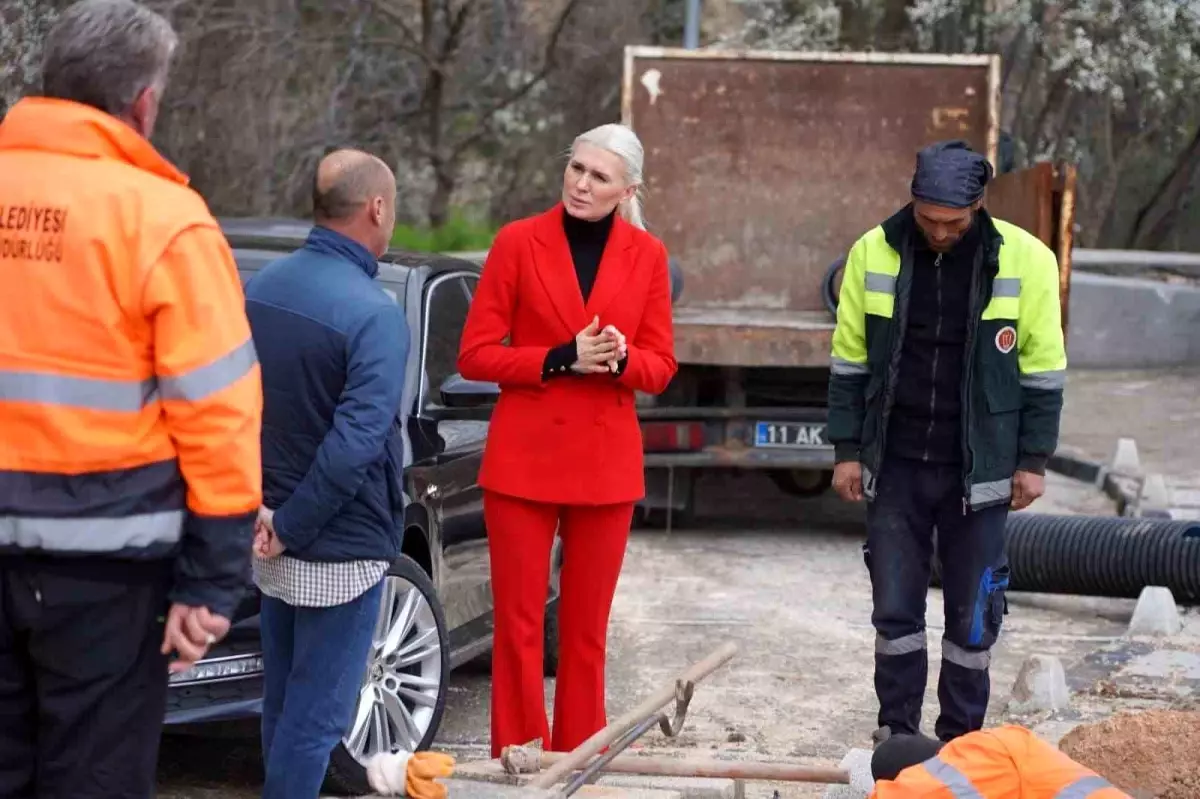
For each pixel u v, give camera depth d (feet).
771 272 55.88
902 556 26.94
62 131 15.84
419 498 29.19
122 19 16.11
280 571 20.75
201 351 15.80
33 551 15.64
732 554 49.44
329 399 20.44
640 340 25.89
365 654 21.42
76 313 15.58
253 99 112.47
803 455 50.24
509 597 25.64
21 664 16.28
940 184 25.27
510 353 25.07
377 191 21.07
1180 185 126.31
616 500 25.57
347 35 116.26
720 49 55.21
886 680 27.17
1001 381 26.22
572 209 25.22
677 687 22.97
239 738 30.30
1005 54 104.63
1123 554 41.63
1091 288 90.99
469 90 124.57
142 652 16.29
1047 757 17.44
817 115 55.52
